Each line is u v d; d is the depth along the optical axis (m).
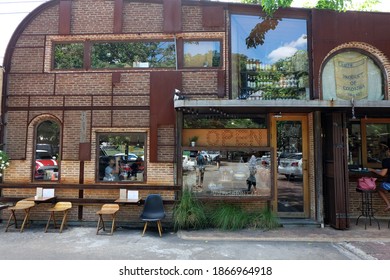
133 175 8.02
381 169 8.11
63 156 8.05
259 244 6.33
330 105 6.82
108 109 8.09
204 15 8.22
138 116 8.04
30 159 8.11
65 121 8.12
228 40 8.18
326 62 8.25
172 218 7.61
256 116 8.02
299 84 8.32
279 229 7.29
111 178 8.06
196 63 8.23
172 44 8.30
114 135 8.14
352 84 8.25
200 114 8.03
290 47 8.42
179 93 7.63
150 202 7.23
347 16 8.24
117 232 7.22
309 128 8.14
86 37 8.33
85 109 8.12
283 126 8.23
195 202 7.43
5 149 8.11
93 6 8.41
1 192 8.09
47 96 8.20
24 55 8.33
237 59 8.32
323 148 7.95
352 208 8.33
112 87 8.14
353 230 7.21
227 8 8.27
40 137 8.27
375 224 7.76
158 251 5.88
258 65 8.35
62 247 6.10
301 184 8.15
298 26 8.46
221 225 7.29
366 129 8.63
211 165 7.83
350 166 8.54
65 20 8.34
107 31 8.31
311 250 5.97
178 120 7.89
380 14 8.29
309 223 7.61
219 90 8.00
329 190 7.67
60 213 7.98
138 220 7.84
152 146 7.88
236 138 7.96
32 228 7.56
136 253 5.76
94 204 7.93
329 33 8.16
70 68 8.33
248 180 7.74
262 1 7.90
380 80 8.28
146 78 8.13
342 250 5.98
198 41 8.30
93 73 8.20
